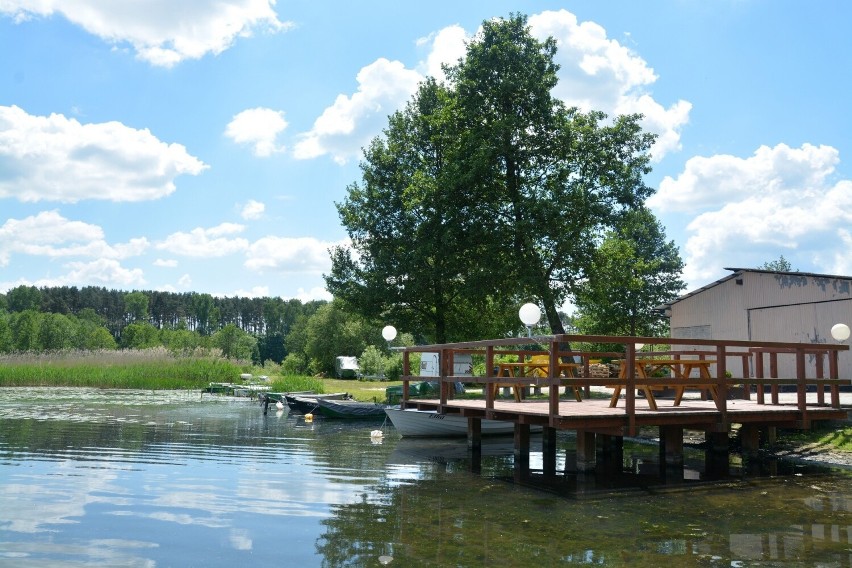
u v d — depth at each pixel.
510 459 13.90
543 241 26.84
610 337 11.10
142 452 14.14
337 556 6.74
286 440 16.86
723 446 13.85
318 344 72.00
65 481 10.70
